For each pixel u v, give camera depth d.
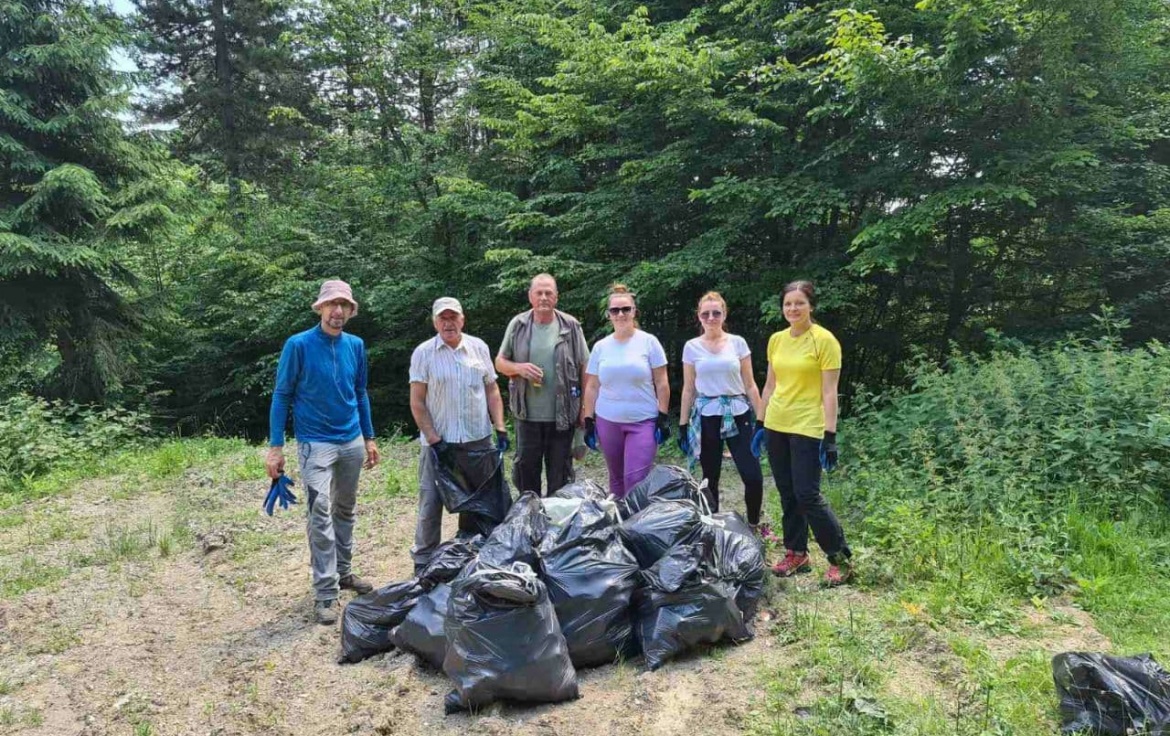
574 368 4.53
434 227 11.86
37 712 3.26
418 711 3.03
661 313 10.72
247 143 20.31
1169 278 7.74
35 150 10.59
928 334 9.61
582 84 8.93
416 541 4.27
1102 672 2.57
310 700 3.21
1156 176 8.05
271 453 3.97
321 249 12.90
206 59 21.53
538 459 4.57
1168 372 5.07
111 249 10.84
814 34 8.05
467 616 2.96
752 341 9.89
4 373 10.78
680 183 9.27
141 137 11.54
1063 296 8.73
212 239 14.07
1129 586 3.66
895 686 2.88
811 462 3.82
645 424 4.39
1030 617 3.43
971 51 6.64
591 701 2.97
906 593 3.62
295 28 19.59
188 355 13.26
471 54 13.64
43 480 7.66
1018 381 5.65
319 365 4.00
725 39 8.49
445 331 4.06
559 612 3.17
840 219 8.80
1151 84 8.38
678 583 3.22
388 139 13.83
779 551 4.47
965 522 4.36
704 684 3.03
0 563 5.24
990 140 7.41
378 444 9.20
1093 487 4.68
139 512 6.54
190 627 4.08
